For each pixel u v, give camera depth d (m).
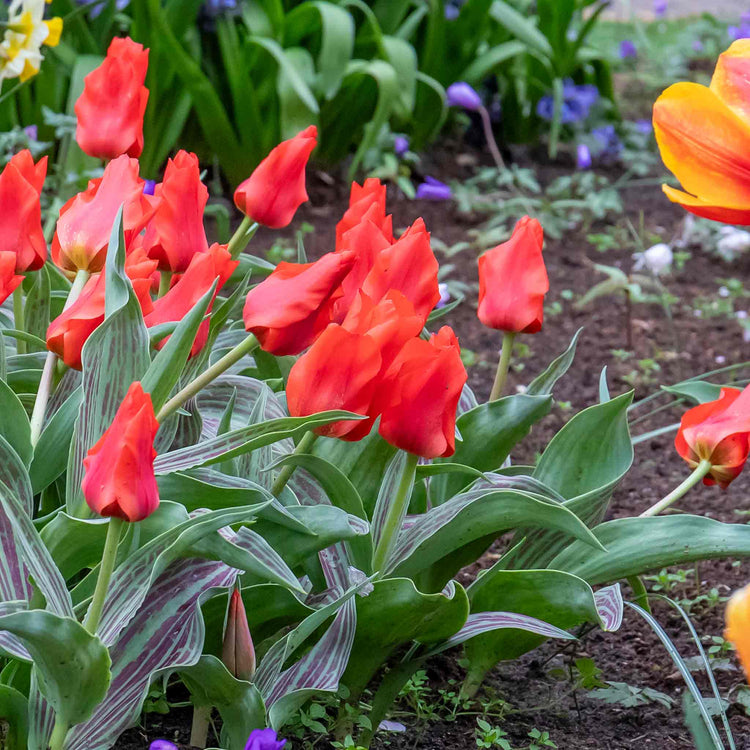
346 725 1.67
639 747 1.72
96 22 3.71
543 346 2.96
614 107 4.87
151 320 1.58
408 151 4.27
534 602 1.67
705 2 7.77
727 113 1.54
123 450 1.43
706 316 3.19
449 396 1.54
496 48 4.49
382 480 1.69
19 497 1.57
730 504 2.19
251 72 3.84
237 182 3.79
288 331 1.52
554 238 3.76
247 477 1.64
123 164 1.61
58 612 1.50
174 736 1.66
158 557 1.51
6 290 1.56
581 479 1.74
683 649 1.86
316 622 1.56
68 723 1.51
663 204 4.23
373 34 4.15
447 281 3.31
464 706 1.74
